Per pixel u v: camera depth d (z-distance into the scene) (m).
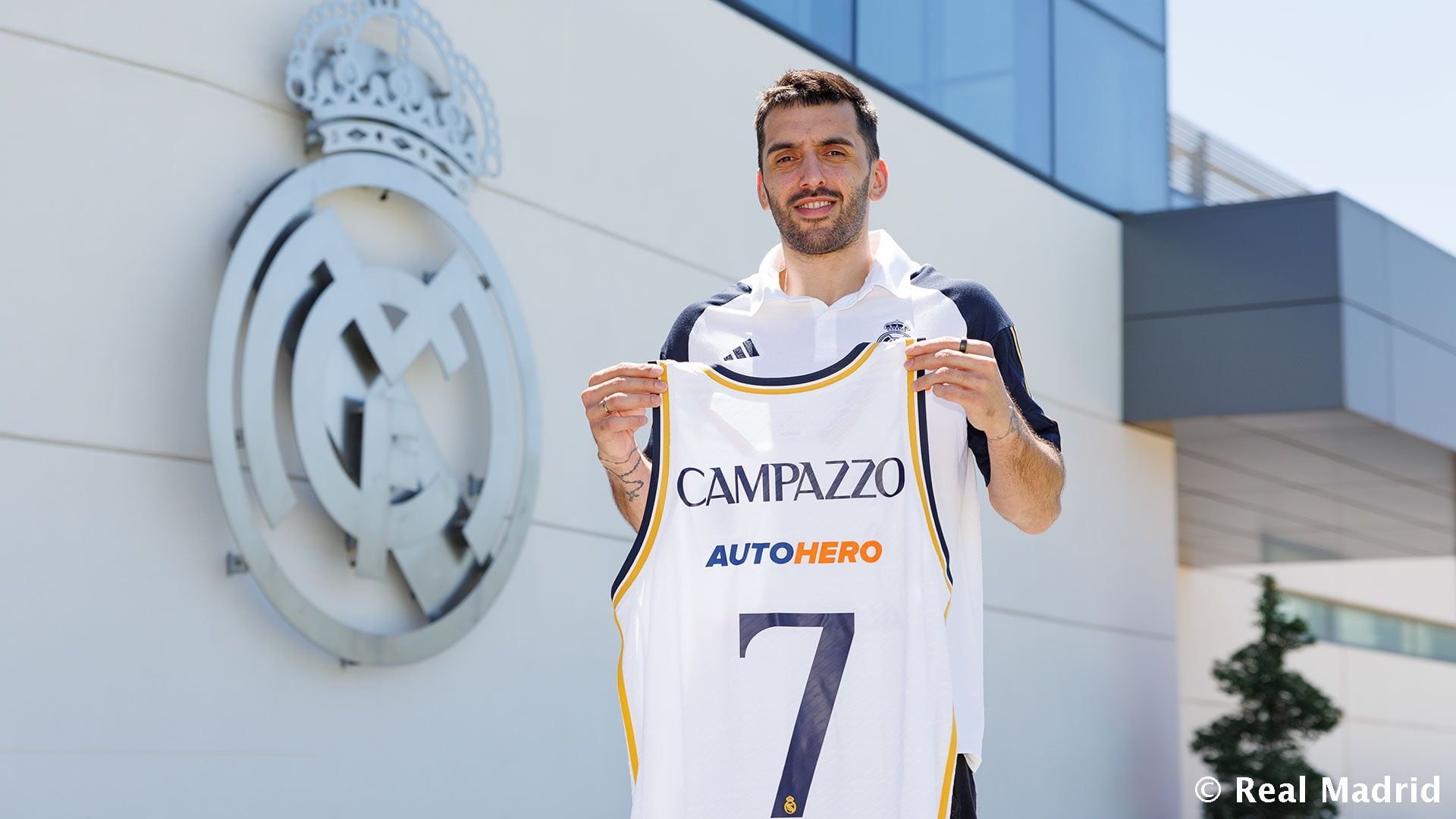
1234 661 11.71
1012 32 9.56
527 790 5.86
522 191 6.14
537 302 6.16
